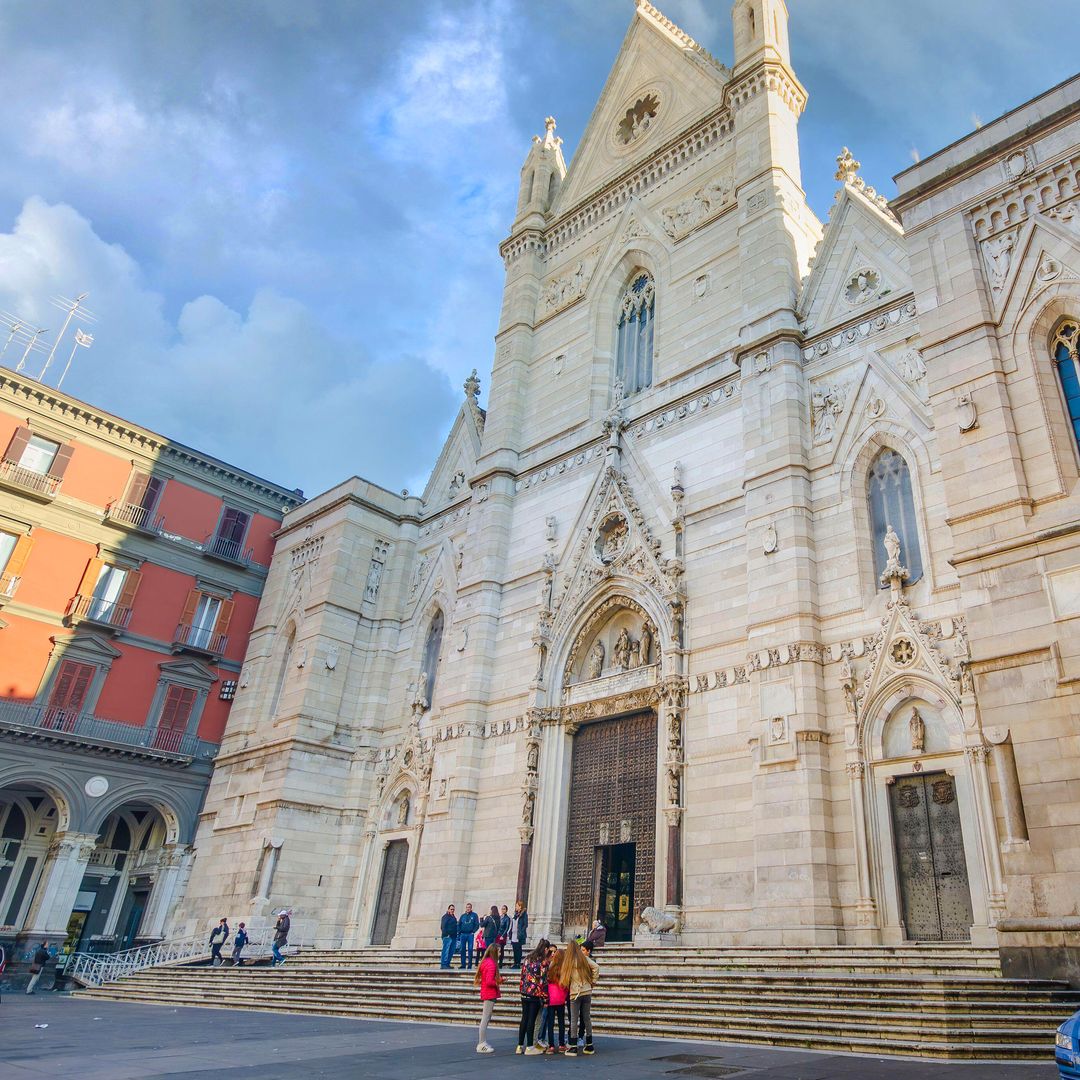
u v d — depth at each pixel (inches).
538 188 1814.7
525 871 1133.1
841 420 1023.6
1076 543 684.1
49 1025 706.2
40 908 1444.4
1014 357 787.4
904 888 799.1
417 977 901.8
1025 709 670.5
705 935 906.7
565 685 1226.6
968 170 874.8
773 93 1346.0
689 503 1163.3
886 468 984.3
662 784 1025.5
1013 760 666.8
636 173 1581.0
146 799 1600.6
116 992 1132.5
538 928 1088.2
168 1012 866.1
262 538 1939.0
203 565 1823.3
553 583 1305.4
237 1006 957.2
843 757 868.0
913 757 823.7
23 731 1471.5
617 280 1539.1
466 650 1365.7
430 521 1697.8
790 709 903.1
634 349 1466.5
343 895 1395.2
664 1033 612.1
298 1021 754.8
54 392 1681.8
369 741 1515.7
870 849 818.8
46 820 1662.2
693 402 1232.8
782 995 630.5
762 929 836.0
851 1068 441.7
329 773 1478.8
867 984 612.7
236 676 1797.5
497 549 1427.2
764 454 1061.1
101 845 1723.7
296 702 1510.8
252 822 1449.3
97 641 1630.2
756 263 1214.3
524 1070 447.2
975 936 728.3
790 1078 410.3
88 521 1688.0
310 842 1414.9
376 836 1402.6
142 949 1423.5
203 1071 437.7
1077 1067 346.9
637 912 1021.8
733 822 940.0
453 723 1318.9
